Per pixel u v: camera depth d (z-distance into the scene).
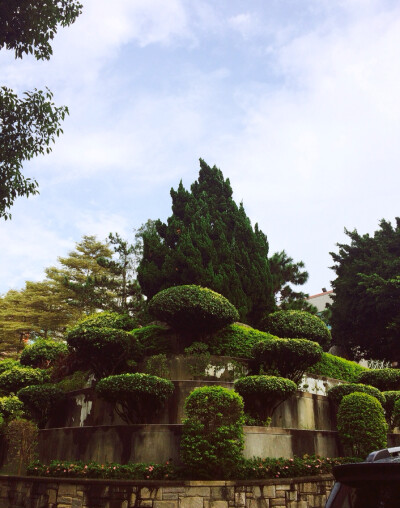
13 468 12.73
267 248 20.94
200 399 10.37
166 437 10.73
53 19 11.33
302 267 25.31
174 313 13.87
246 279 18.38
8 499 10.89
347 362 18.44
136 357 14.15
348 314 25.83
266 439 11.38
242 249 19.38
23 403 14.66
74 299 34.41
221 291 17.03
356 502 3.46
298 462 10.94
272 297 19.16
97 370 13.71
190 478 9.77
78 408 13.95
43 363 18.05
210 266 17.25
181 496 9.33
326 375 16.59
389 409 14.77
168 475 9.75
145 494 9.36
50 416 14.53
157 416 12.12
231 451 9.83
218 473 9.81
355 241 29.84
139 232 26.83
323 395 15.23
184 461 9.91
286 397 12.29
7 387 16.22
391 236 28.09
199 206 20.30
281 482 10.12
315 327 16.19
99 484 9.66
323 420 14.45
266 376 12.32
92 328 13.38
